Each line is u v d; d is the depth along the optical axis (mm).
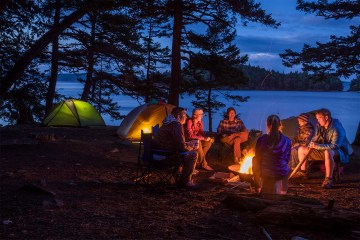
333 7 17266
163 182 7098
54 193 6012
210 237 4594
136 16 20156
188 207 5805
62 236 4445
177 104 18562
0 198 5734
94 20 24031
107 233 4602
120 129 12609
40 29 20234
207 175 8328
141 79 27141
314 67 18578
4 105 21188
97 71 25656
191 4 17906
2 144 9742
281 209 5027
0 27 19062
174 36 18219
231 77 24156
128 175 7844
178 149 6953
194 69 23750
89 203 5770
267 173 6062
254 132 10641
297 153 8422
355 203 6230
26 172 7391
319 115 7816
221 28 18734
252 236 4668
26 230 4570
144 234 4613
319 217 4801
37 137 10750
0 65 20234
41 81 23312
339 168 7879
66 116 16125
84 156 9320
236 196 5750
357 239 4613
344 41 18219
